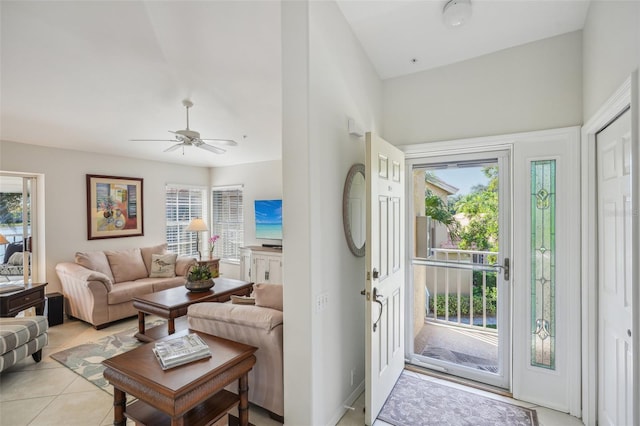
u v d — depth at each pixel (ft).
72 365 9.71
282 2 6.16
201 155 17.94
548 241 7.52
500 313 8.43
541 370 7.61
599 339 6.61
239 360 5.78
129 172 16.99
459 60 8.53
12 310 11.10
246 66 9.78
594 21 6.22
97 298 12.62
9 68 8.75
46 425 6.98
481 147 8.35
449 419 7.02
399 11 7.09
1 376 9.07
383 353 7.43
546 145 7.50
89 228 15.20
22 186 13.82
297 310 6.12
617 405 5.71
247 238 19.85
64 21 7.52
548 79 7.48
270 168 18.85
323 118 6.37
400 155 8.62
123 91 10.58
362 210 8.38
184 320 13.52
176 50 8.90
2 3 6.90
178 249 19.72
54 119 11.72
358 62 8.05
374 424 6.82
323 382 6.43
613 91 5.29
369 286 6.68
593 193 6.72
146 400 4.95
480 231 8.80
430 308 9.71
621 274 5.46
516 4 6.68
